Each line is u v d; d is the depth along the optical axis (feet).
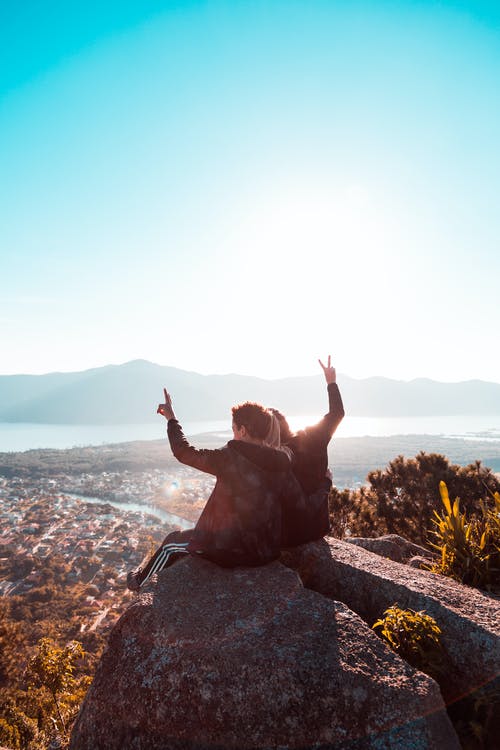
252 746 6.89
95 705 7.91
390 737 6.75
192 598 9.20
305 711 7.03
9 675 61.05
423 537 37.45
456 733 7.57
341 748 6.73
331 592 11.21
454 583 11.75
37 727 22.07
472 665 8.77
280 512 10.39
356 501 42.60
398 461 42.52
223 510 10.03
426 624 8.99
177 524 466.70
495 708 8.16
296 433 12.05
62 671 18.07
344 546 12.85
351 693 7.13
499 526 13.83
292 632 8.16
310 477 11.59
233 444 10.03
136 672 7.90
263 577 9.95
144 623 8.59
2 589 275.39
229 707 7.18
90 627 194.29
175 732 7.22
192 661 7.74
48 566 325.21
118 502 629.51
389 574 11.16
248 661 7.62
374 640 8.21
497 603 10.57
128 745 7.35
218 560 10.12
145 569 11.85
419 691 7.25
